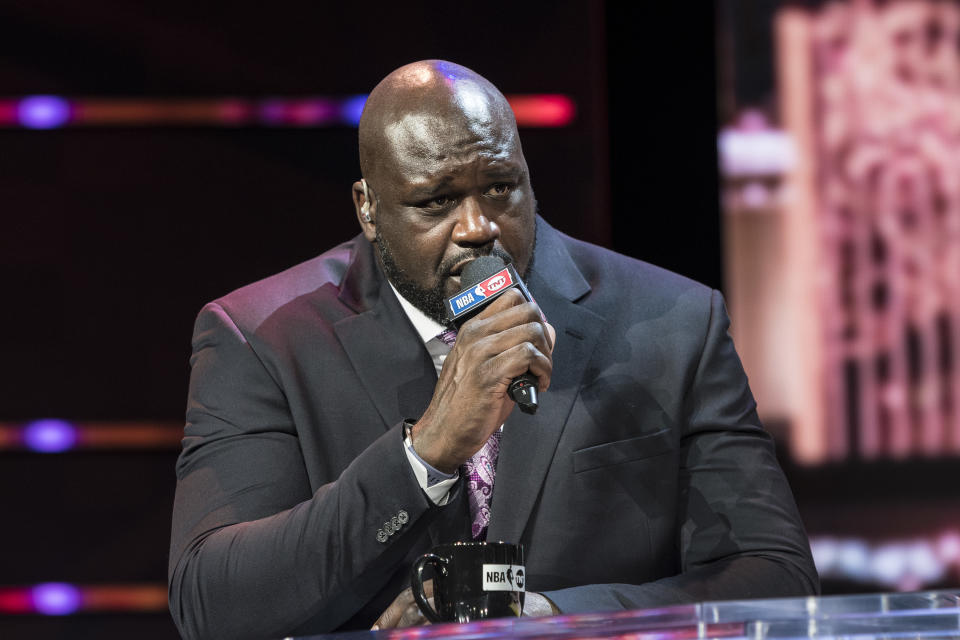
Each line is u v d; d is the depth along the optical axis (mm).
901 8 11594
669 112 11000
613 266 6469
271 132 10930
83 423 10812
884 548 11438
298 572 5285
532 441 5824
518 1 10852
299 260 10852
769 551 5781
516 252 5652
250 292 6457
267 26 10945
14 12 10938
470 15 10852
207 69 10938
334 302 6320
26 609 10742
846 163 11484
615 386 5988
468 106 5562
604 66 11000
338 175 10906
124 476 10852
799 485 11547
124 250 10875
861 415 11508
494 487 5777
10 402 10820
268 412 5957
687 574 5621
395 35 10883
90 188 10906
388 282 6211
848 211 11500
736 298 11391
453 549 4746
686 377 6070
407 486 5199
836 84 11547
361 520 5223
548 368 5113
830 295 11484
